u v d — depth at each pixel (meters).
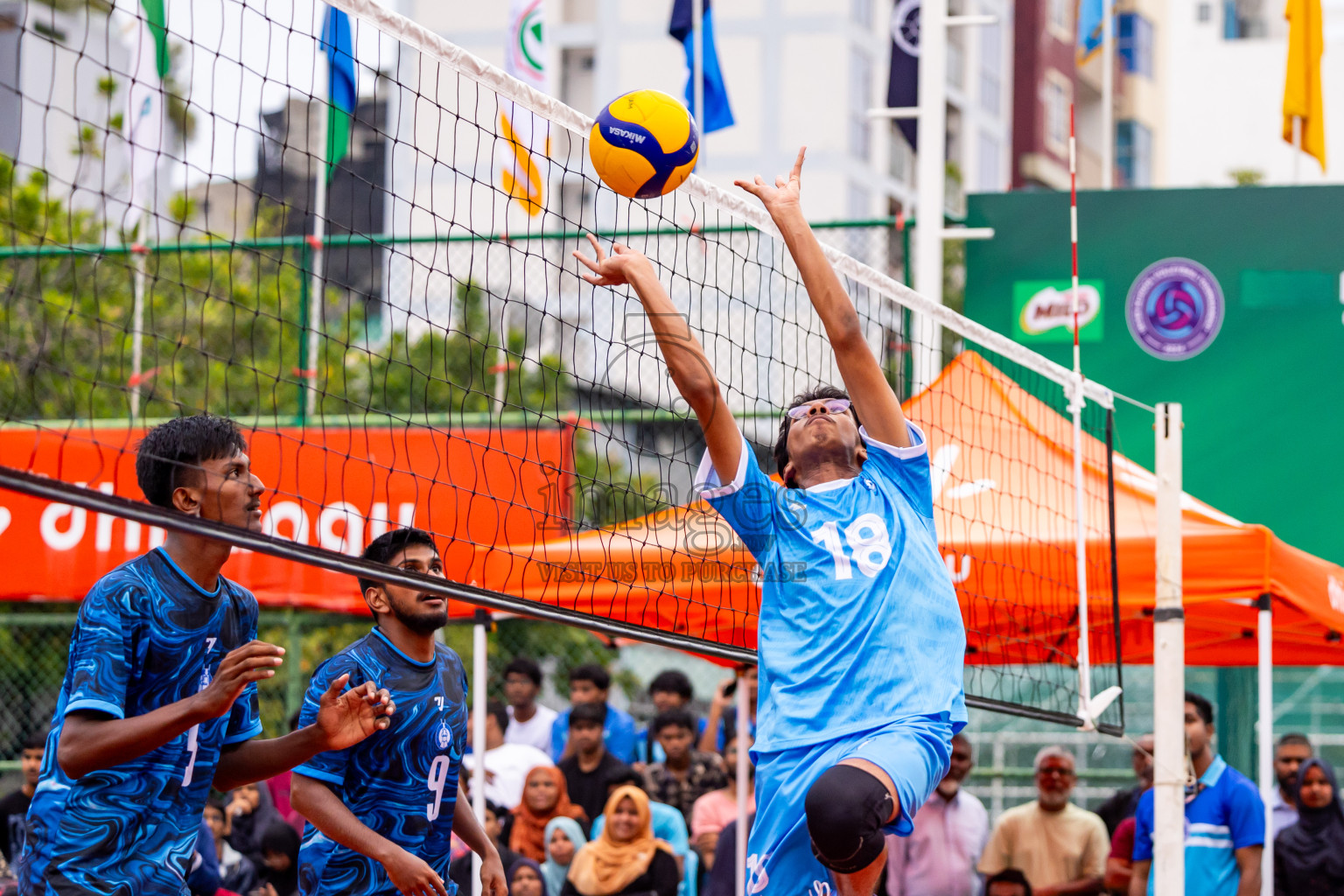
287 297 14.76
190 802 4.41
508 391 12.18
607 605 7.40
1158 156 38.00
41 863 4.11
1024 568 7.67
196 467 4.25
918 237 11.50
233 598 4.61
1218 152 37.84
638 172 4.99
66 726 3.99
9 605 14.13
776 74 34.53
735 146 34.59
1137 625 9.38
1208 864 8.34
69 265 14.34
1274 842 9.57
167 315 14.48
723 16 34.97
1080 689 7.32
